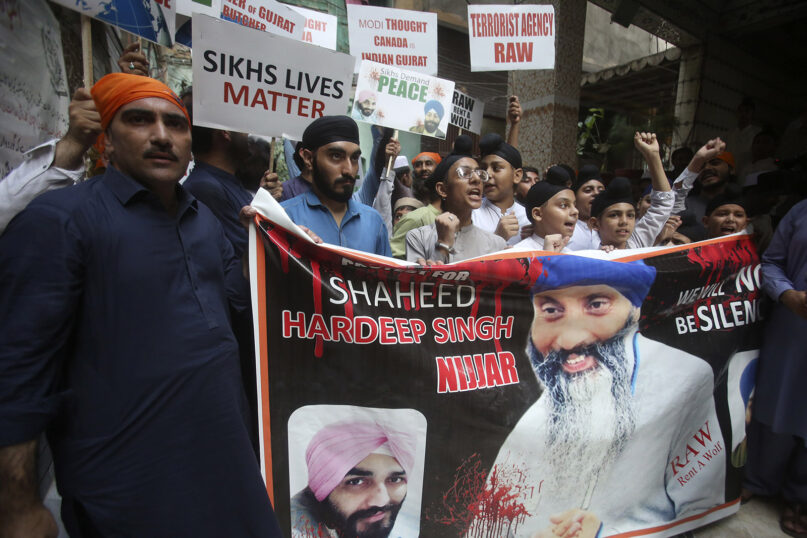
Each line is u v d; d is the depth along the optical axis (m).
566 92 5.83
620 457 2.17
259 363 1.66
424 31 3.80
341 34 6.98
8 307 1.09
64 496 1.21
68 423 1.19
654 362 2.27
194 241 1.37
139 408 1.21
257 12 2.99
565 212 2.46
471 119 4.02
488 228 3.11
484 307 2.00
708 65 7.52
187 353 1.28
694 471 2.38
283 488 1.68
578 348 2.13
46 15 2.10
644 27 7.52
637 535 2.21
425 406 1.86
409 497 1.83
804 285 2.33
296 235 1.69
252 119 2.26
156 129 1.24
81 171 1.49
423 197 4.02
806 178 3.87
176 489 1.25
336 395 1.75
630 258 2.25
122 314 1.20
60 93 2.25
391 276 1.85
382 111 3.35
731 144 6.37
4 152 1.72
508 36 3.53
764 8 6.96
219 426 1.32
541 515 2.03
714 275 2.41
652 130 8.16
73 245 1.14
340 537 1.75
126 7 2.08
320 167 2.08
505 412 1.97
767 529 2.48
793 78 8.82
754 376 2.59
